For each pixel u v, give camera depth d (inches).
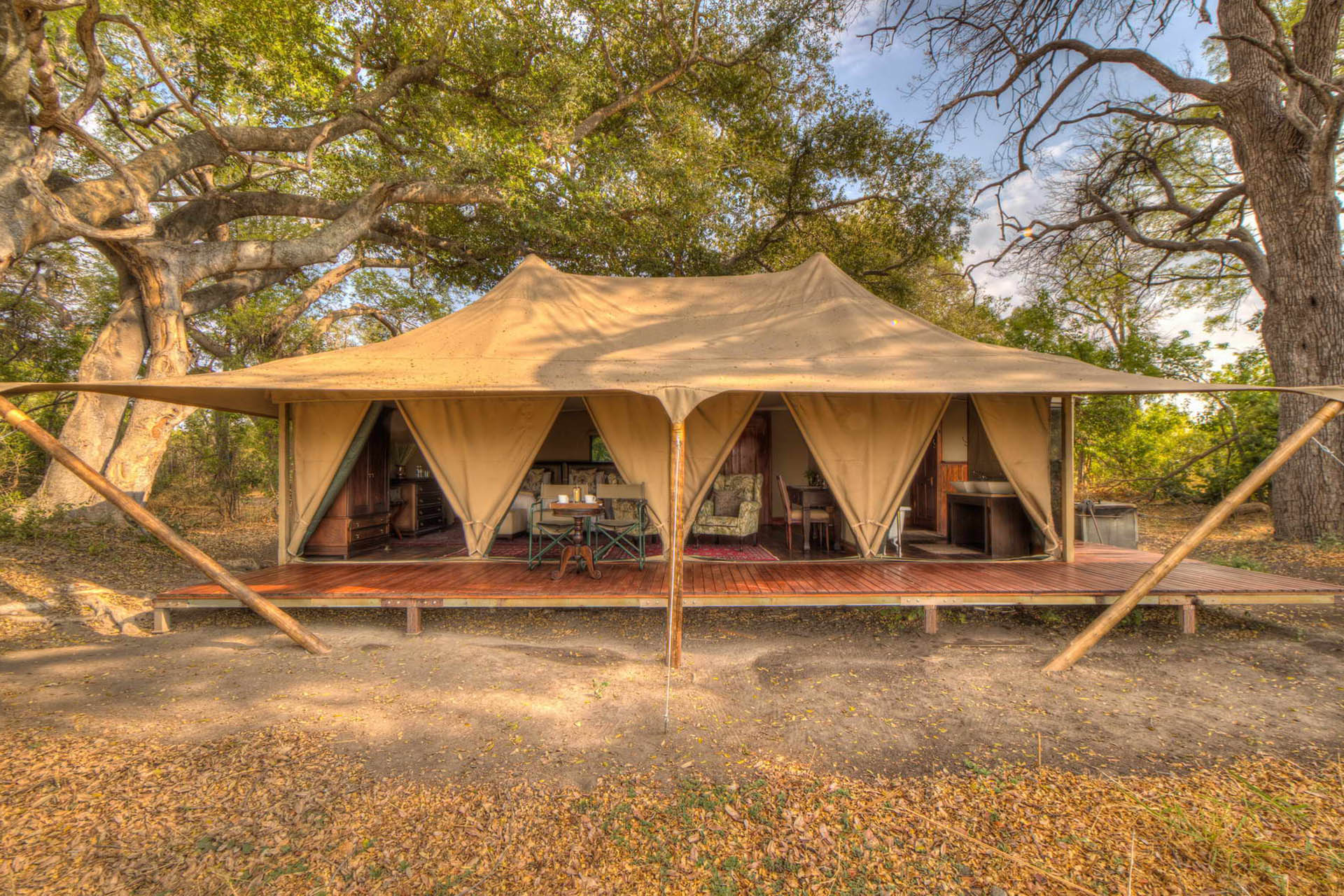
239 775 117.2
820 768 120.9
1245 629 210.8
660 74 536.1
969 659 183.5
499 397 257.0
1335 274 351.3
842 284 288.8
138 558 308.7
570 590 212.2
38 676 169.0
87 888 87.2
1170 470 543.5
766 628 216.7
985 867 91.8
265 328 505.0
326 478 263.6
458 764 122.0
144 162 356.5
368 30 414.6
